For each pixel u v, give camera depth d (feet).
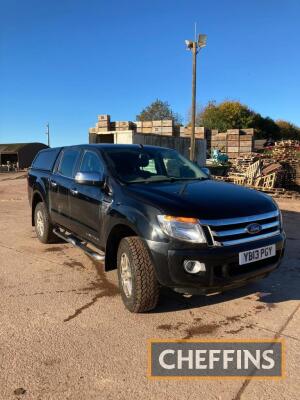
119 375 10.43
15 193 55.06
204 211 12.56
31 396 9.55
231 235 12.59
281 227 14.37
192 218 12.31
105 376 10.37
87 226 17.12
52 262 20.06
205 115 195.72
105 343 12.01
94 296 15.61
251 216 13.05
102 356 11.30
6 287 16.61
